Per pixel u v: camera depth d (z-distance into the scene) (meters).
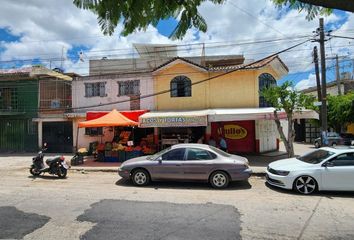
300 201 9.71
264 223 7.50
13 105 25.25
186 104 22.20
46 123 24.94
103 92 23.70
